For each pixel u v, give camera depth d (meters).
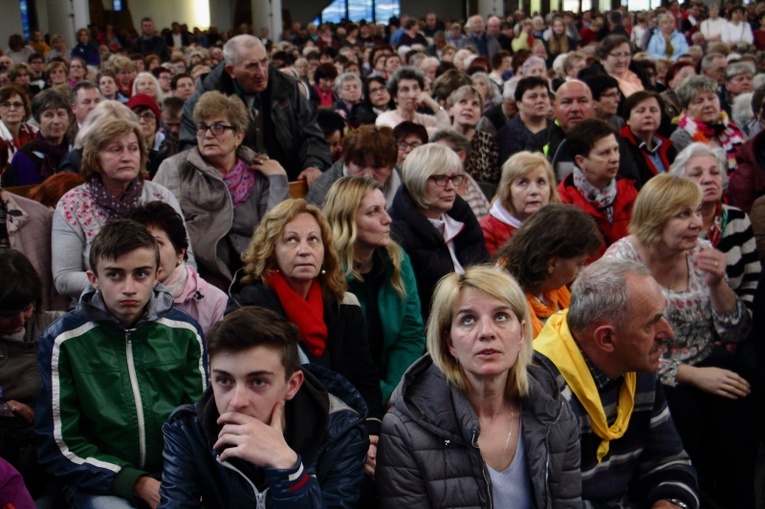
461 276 2.23
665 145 5.22
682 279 3.33
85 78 10.66
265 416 2.03
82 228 3.39
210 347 2.03
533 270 2.96
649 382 2.54
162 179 3.95
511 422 2.25
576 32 17.84
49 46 18.31
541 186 3.95
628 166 4.88
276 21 21.42
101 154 3.39
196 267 3.82
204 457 2.09
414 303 3.31
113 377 2.56
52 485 2.79
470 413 2.16
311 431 2.15
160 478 2.64
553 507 2.22
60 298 3.48
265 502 2.03
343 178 3.25
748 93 7.26
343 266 3.15
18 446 2.72
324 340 2.84
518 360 2.22
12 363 2.74
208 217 3.88
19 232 3.39
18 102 6.55
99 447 2.60
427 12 30.72
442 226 3.74
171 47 20.39
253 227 3.97
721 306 3.27
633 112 5.00
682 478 2.55
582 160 4.21
